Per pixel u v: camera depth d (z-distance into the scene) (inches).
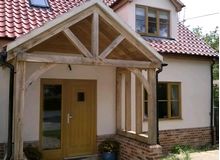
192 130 457.7
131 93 399.2
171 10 464.8
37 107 351.9
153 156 313.3
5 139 327.3
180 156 386.0
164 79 436.1
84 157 374.6
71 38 270.2
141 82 337.1
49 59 262.8
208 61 482.9
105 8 281.3
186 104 456.1
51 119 364.5
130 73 377.1
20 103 251.0
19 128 249.6
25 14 371.2
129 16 426.9
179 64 452.1
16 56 250.2
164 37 458.3
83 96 383.9
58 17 261.7
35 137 348.5
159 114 432.8
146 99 420.8
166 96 441.7
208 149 439.8
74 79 376.8
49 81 362.3
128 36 296.4
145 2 441.4
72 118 376.2
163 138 428.8
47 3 414.6
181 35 490.0
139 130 350.6
